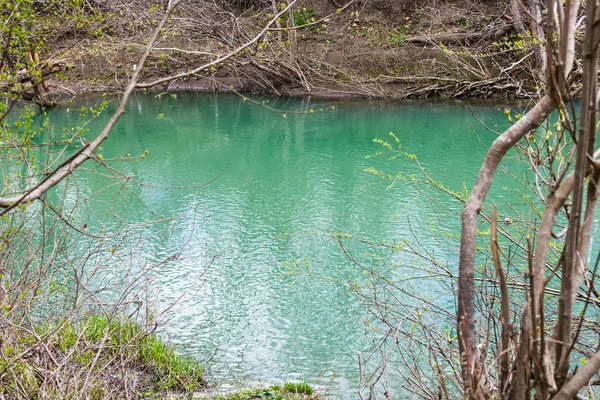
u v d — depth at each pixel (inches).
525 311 51.7
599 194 53.3
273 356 220.2
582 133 47.7
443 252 275.4
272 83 824.3
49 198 383.2
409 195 385.4
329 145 556.4
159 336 224.8
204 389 198.2
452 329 170.1
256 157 525.7
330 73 820.6
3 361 121.6
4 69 122.0
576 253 53.1
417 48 801.6
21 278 147.2
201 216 366.0
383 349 213.0
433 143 541.3
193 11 653.9
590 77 46.9
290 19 788.6
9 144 123.3
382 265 274.8
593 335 145.1
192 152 551.2
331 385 199.9
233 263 296.2
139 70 100.7
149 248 309.7
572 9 53.7
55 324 168.4
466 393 52.6
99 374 154.1
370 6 886.4
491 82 708.0
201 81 861.2
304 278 273.4
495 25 748.6
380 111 703.1
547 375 50.3
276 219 359.3
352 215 354.6
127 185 423.8
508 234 165.0
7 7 119.6
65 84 730.2
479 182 54.9
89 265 261.1
